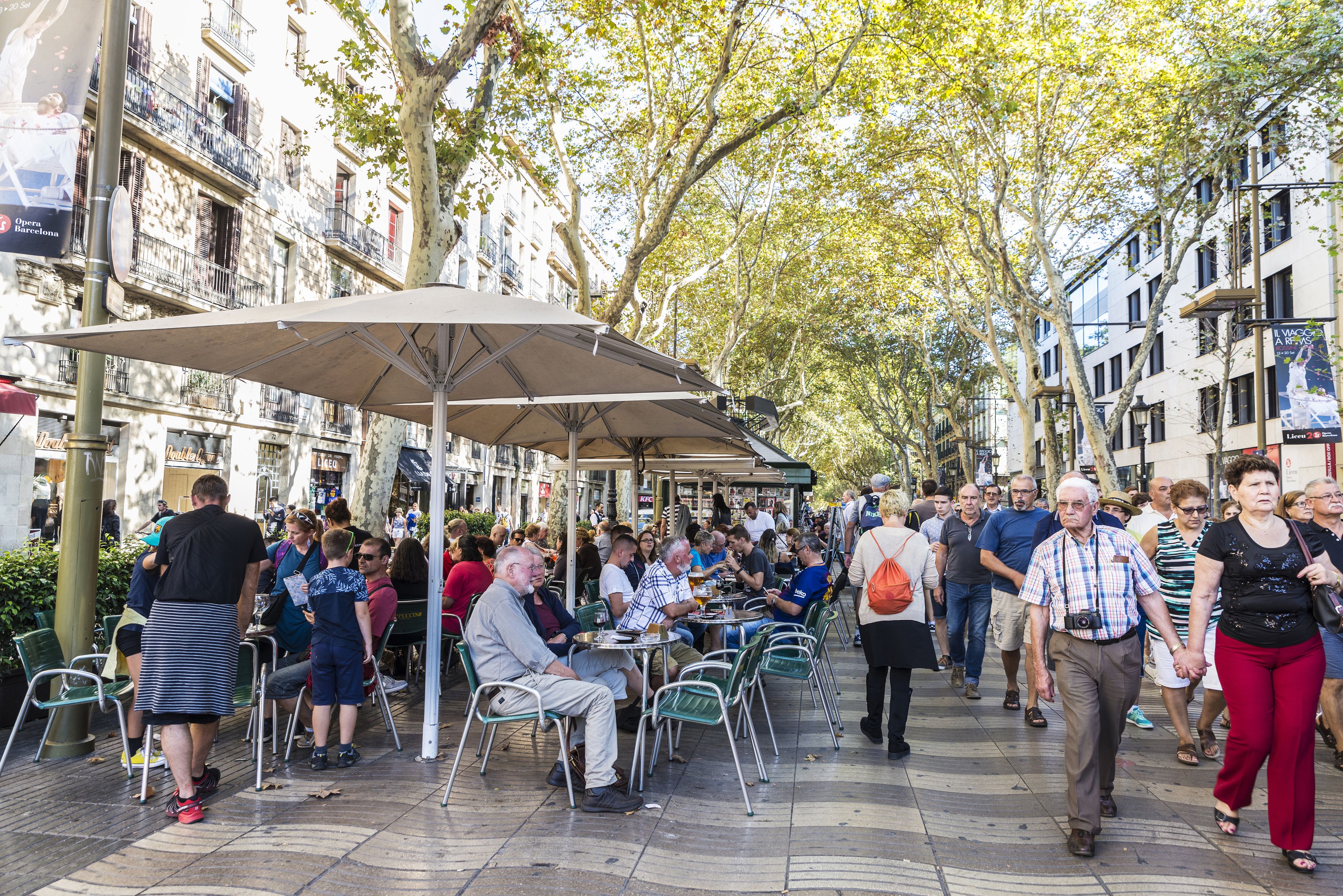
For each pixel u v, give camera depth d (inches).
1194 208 730.8
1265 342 1016.2
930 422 1407.5
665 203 476.4
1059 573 177.2
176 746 181.8
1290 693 163.6
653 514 799.1
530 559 209.3
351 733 226.1
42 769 218.1
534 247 1839.3
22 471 640.4
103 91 247.9
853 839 174.7
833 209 940.0
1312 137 653.3
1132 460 1497.3
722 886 152.5
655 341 914.1
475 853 165.5
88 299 244.8
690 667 209.8
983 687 348.5
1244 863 163.8
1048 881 155.4
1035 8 641.6
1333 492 209.2
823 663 329.7
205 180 834.2
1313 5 579.2
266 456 965.8
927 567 242.8
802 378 1375.5
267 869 156.8
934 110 686.5
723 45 505.4
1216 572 173.6
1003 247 696.4
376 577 264.5
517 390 287.7
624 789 201.6
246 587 200.1
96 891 147.4
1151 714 299.0
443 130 442.6
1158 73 623.8
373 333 247.0
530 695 195.5
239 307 881.5
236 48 874.1
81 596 241.1
